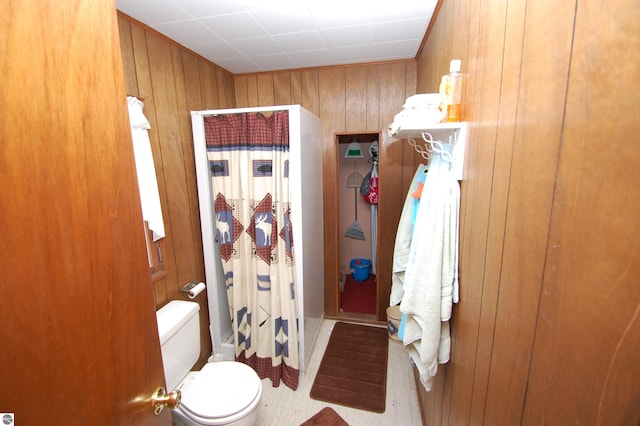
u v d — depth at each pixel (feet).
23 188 1.42
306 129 6.72
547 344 1.74
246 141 6.27
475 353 2.98
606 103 1.27
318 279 8.50
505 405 2.30
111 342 2.04
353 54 7.41
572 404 1.51
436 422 4.63
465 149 3.31
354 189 12.44
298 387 6.73
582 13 1.42
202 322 7.05
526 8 1.99
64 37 1.66
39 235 1.50
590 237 1.38
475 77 3.03
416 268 3.75
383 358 7.67
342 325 9.27
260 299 6.65
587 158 1.40
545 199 1.76
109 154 2.03
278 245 6.49
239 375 5.23
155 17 5.20
